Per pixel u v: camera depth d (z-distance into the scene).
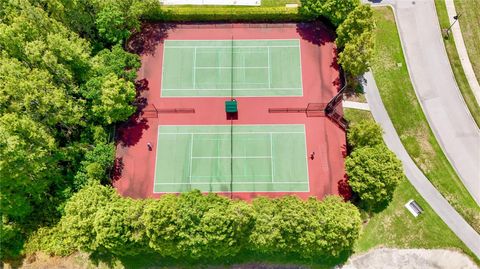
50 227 55.12
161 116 61.56
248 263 54.19
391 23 66.94
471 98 62.53
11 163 47.91
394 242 55.56
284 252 53.25
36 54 52.09
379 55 64.81
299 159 59.34
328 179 58.41
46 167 52.09
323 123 61.03
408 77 63.72
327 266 54.22
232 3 67.69
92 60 57.66
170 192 57.84
